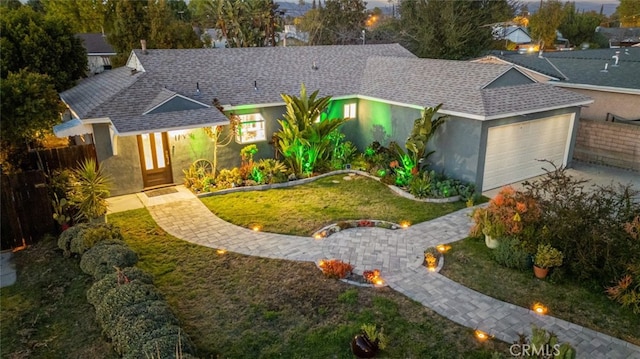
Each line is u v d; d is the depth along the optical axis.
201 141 15.14
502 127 13.93
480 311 7.84
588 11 54.38
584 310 7.88
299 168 15.92
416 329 7.30
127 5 29.20
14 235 10.70
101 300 7.61
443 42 34.47
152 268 9.49
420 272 9.23
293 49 19.80
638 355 6.74
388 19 49.34
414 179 14.00
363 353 6.58
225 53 17.98
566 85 19.59
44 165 12.57
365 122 18.08
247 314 7.79
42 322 7.72
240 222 12.02
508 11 38.19
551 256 8.68
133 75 15.84
